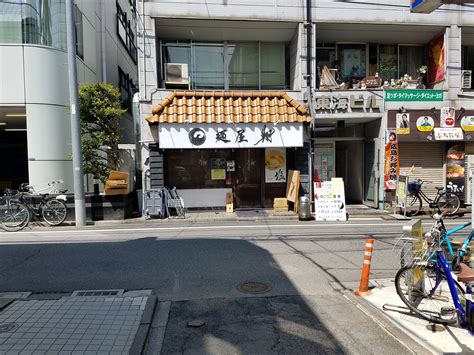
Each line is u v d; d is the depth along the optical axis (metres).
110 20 17.20
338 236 8.23
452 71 12.55
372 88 12.44
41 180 11.18
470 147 12.75
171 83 12.41
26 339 3.52
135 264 6.10
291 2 11.96
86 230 9.37
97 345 3.41
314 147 13.54
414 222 4.54
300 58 12.19
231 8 11.74
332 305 4.49
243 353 3.38
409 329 3.79
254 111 11.52
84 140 11.52
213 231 8.91
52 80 11.30
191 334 3.74
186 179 12.53
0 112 12.03
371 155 13.16
